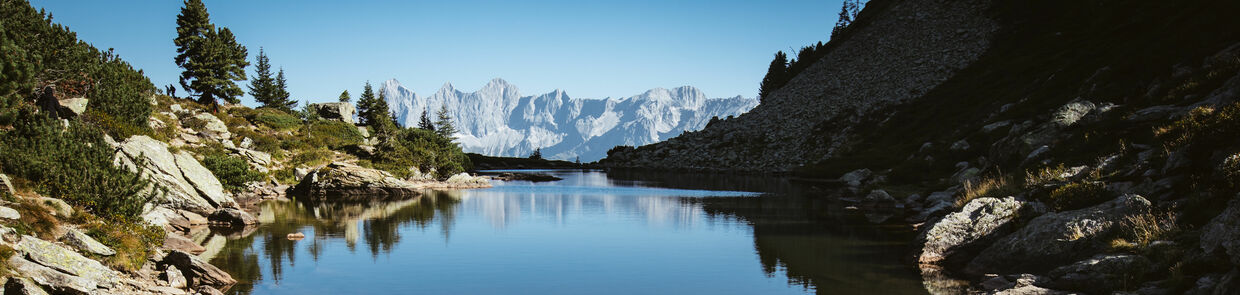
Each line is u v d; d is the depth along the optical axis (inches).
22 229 690.8
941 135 2687.0
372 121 4741.6
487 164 5290.4
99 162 1083.9
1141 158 971.9
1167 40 1894.7
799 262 969.5
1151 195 804.6
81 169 989.2
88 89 2050.9
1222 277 514.6
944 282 812.6
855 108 3991.1
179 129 2337.6
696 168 4156.0
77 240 725.9
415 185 2501.2
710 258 1011.9
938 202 1464.1
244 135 2719.0
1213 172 747.4
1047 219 813.2
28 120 1178.6
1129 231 722.8
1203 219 674.8
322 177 2142.0
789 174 3383.4
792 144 4005.9
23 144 1018.1
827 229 1305.4
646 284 848.3
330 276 878.4
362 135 3523.6
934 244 940.6
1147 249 652.7
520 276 890.7
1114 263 630.5
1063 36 3405.5
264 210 1669.5
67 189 942.4
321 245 1119.6
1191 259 581.3
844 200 1932.8
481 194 2226.9
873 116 3732.8
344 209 1701.5
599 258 1016.9
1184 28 1995.6
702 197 2086.6
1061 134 1428.4
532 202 1910.7
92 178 971.3
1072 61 2502.5
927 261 931.3
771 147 4099.4
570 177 3452.3
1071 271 652.1
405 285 833.5
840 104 4205.2
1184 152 842.2
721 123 5088.6
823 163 3344.0
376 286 826.2
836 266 934.4
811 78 4965.6
